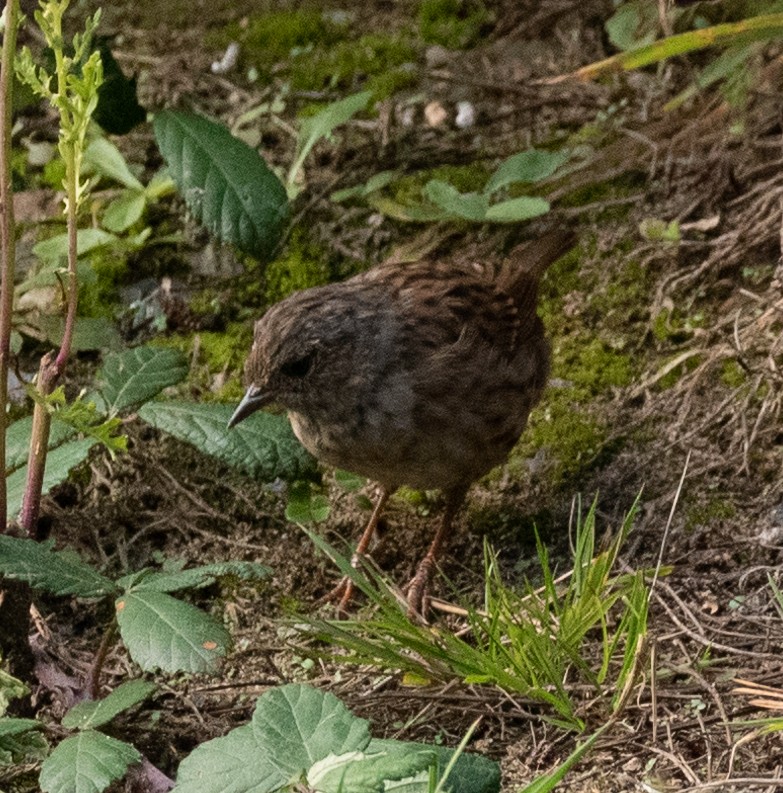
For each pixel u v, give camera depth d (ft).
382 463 20.21
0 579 16.80
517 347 20.97
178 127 22.52
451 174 26.71
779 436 21.49
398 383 19.74
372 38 30.22
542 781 14.46
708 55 27.81
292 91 29.09
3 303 16.11
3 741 15.33
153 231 26.07
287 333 19.53
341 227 26.08
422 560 21.02
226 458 18.98
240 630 19.97
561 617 17.29
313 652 17.76
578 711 17.07
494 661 16.98
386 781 14.20
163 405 19.57
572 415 22.67
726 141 25.73
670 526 20.59
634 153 26.48
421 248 25.41
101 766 14.66
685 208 25.29
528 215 24.38
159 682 18.74
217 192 22.21
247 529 21.72
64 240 25.14
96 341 24.06
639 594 16.84
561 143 27.14
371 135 27.86
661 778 16.07
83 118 15.72
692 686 17.48
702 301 23.86
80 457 18.01
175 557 21.34
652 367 23.13
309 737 13.78
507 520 21.48
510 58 29.32
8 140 15.65
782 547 19.89
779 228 23.94
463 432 20.10
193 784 13.74
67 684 17.56
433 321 20.08
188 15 31.27
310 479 20.06
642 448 21.94
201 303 25.05
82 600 20.21
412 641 17.22
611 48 29.07
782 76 26.16
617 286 24.38
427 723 17.62
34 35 29.14
